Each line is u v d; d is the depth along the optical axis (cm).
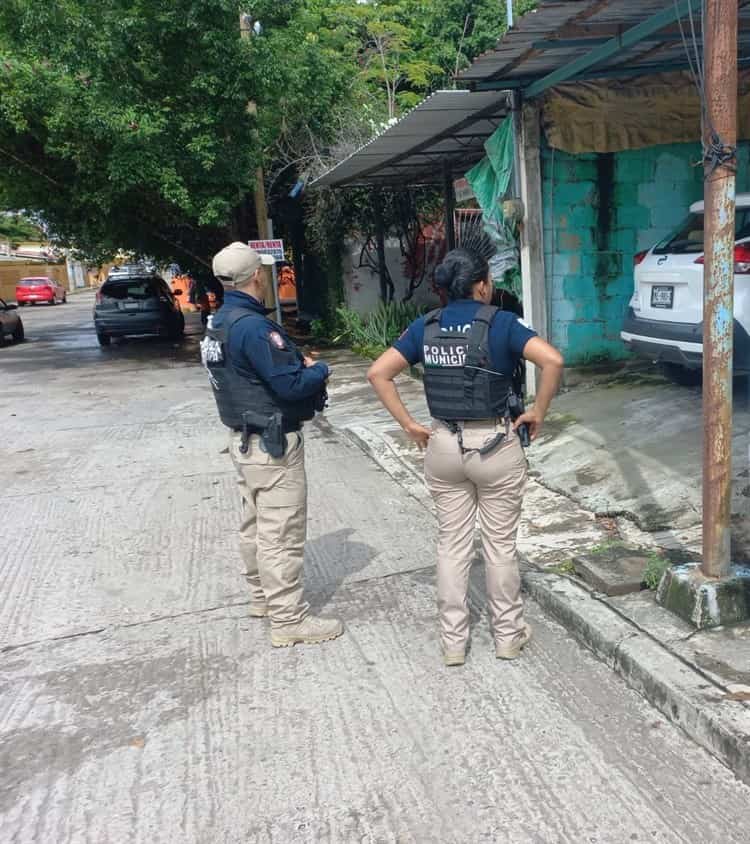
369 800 280
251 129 1334
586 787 280
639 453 599
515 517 355
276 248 1328
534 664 362
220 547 533
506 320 328
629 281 829
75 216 1608
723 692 305
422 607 428
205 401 1076
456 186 1293
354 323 1468
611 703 328
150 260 2033
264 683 362
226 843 263
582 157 794
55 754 317
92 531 577
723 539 354
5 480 726
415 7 2527
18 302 3959
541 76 703
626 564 417
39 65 1199
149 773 302
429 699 340
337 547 520
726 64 315
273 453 367
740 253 614
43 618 440
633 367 841
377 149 1033
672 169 814
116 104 1191
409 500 607
